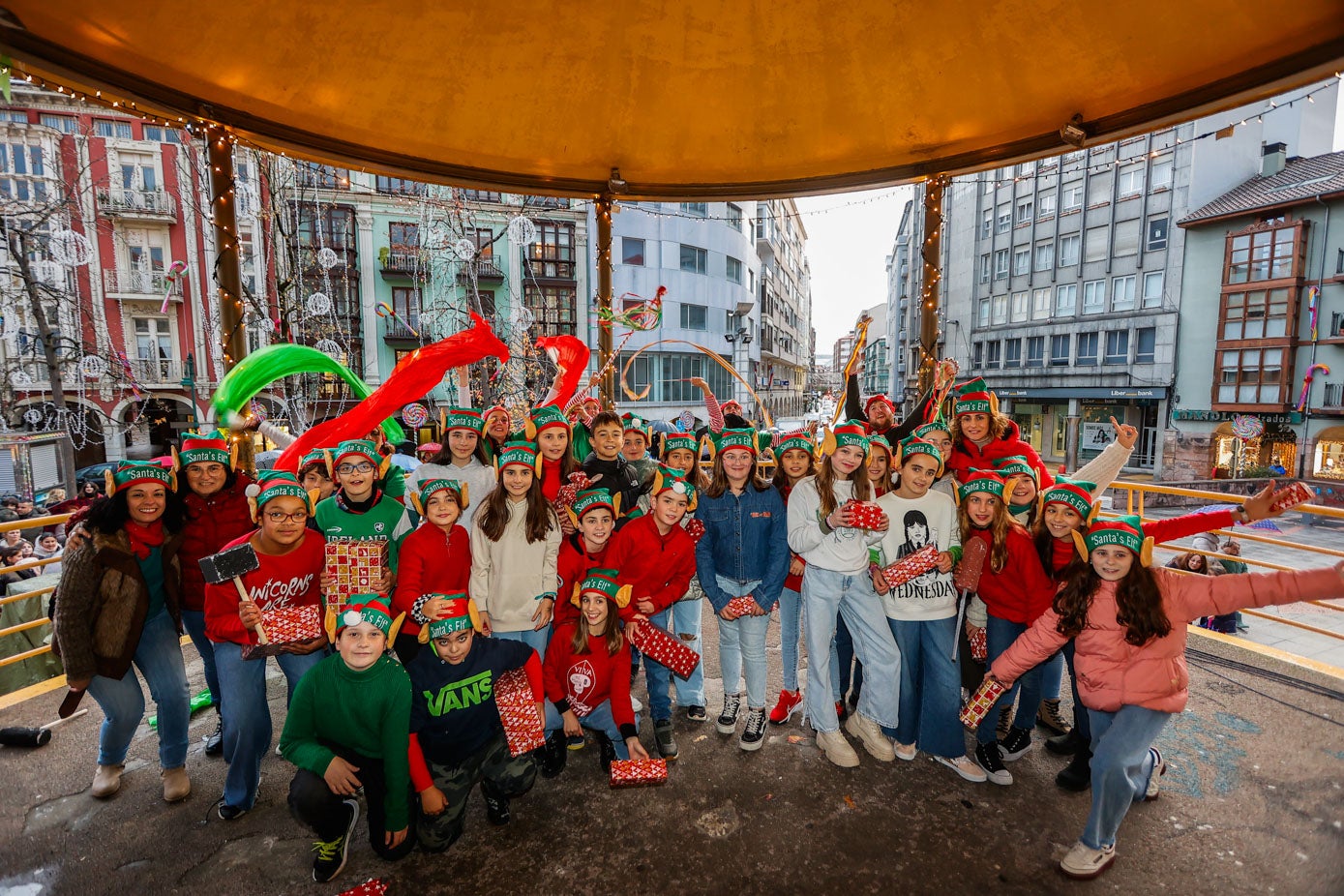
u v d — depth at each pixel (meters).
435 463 3.64
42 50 3.24
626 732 2.83
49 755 3.07
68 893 2.21
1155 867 2.28
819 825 2.54
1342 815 2.54
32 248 16.27
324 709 2.26
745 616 3.13
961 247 33.69
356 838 2.53
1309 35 3.26
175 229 22.66
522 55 4.15
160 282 22.66
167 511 2.79
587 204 26.62
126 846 2.44
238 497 3.04
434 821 2.37
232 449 3.74
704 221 29.55
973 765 2.87
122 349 22.53
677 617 3.51
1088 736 2.75
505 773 2.52
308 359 3.73
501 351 3.44
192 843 2.46
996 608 2.92
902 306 45.72
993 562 2.85
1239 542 15.75
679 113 4.73
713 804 2.69
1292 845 2.37
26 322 19.92
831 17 3.95
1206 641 4.32
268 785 2.86
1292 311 21.84
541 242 26.27
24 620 5.89
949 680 2.89
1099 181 27.05
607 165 5.36
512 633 2.99
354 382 4.12
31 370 20.09
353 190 23.47
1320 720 3.27
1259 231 22.56
